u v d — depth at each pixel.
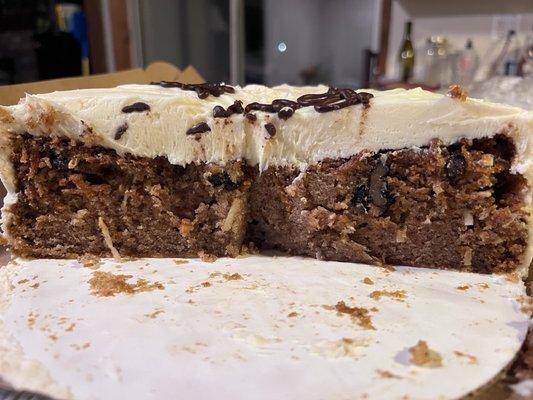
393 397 0.12
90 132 0.18
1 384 0.12
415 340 0.14
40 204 0.19
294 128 0.18
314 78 0.51
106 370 0.13
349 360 0.13
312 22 0.50
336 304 0.16
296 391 0.12
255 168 0.19
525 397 0.12
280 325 0.14
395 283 0.17
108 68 0.49
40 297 0.16
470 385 0.12
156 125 0.18
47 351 0.13
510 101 0.30
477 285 0.17
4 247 0.21
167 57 0.51
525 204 0.17
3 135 0.18
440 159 0.17
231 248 0.19
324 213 0.19
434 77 0.44
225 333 0.14
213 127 0.18
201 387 0.12
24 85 0.23
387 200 0.18
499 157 0.17
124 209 0.19
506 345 0.13
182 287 0.17
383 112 0.17
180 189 0.19
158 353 0.13
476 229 0.18
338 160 0.18
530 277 0.18
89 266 0.19
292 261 0.19
